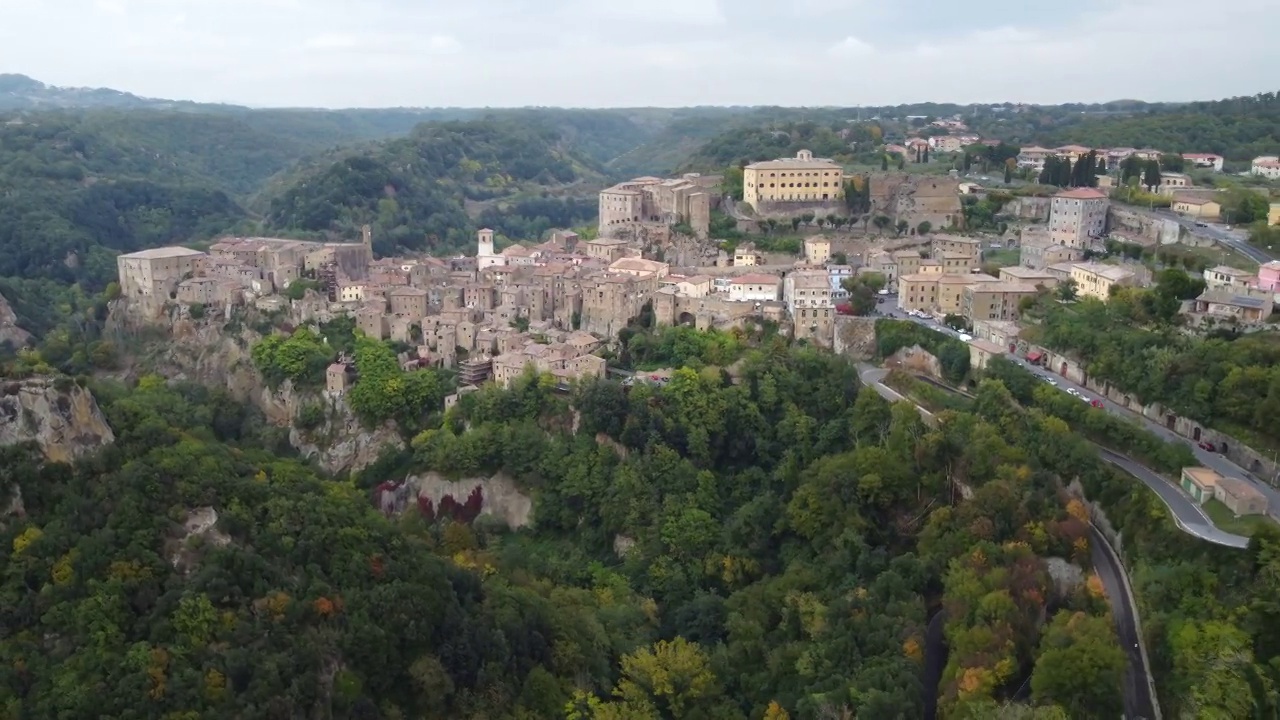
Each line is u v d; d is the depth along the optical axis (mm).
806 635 170625
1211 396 185750
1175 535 155000
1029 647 148000
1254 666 120625
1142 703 135125
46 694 125188
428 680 148000
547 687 155875
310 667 139125
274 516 163500
